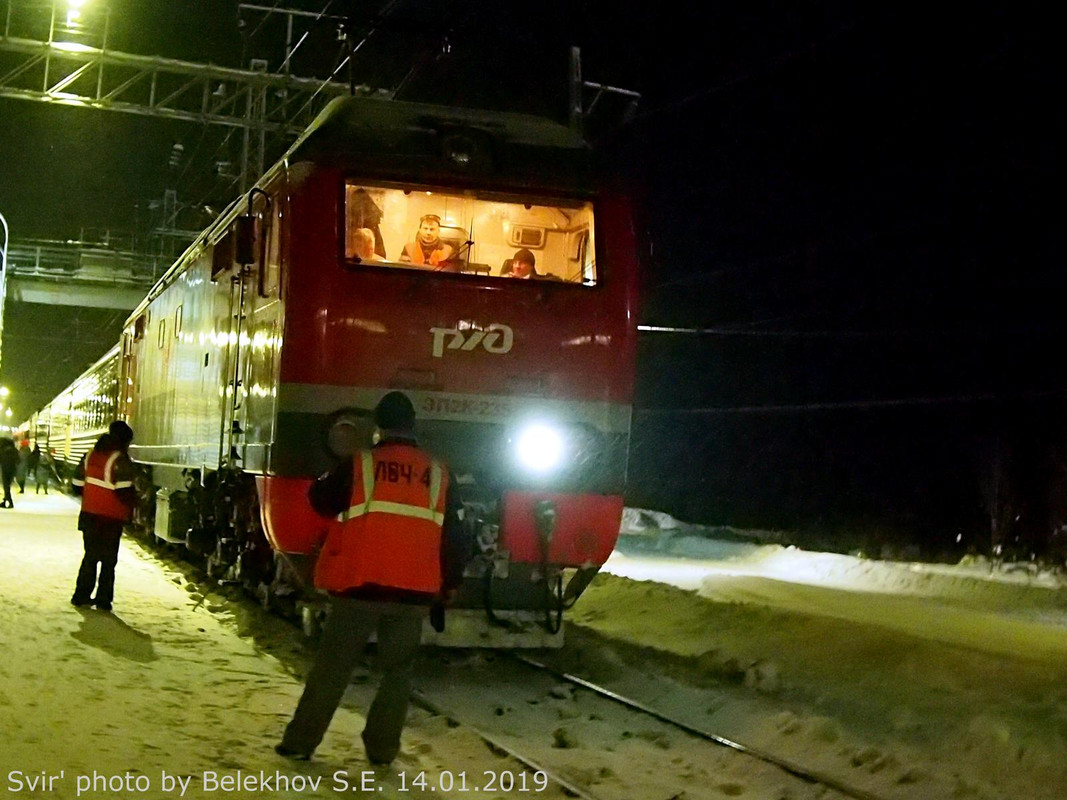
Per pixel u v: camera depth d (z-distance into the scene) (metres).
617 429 8.62
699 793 6.01
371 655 9.02
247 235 9.40
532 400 8.38
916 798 6.14
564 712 7.61
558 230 8.77
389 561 5.45
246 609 10.68
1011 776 6.56
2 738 5.71
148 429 16.22
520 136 8.78
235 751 5.80
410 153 8.42
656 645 10.59
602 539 8.48
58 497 31.36
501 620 8.38
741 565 20.06
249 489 9.82
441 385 8.20
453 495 5.68
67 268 38.31
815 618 10.70
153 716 6.42
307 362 8.02
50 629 8.89
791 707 8.03
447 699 7.95
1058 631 12.27
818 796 6.05
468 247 8.51
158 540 16.47
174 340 14.12
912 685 8.59
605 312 8.62
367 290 8.10
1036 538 19.41
